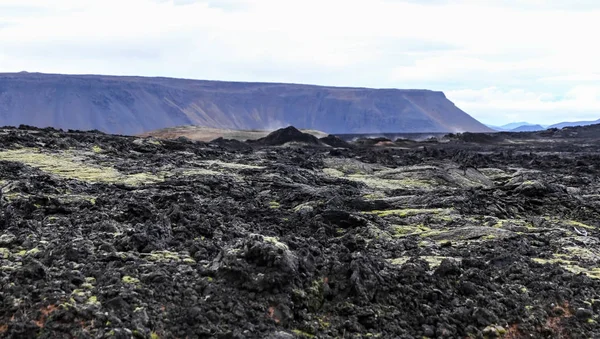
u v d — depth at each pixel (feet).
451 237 64.39
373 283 39.24
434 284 42.24
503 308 39.73
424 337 36.73
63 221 54.90
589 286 45.42
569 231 68.64
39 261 39.04
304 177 110.73
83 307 32.40
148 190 81.41
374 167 144.25
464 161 157.69
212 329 32.83
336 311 37.47
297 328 35.12
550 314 40.04
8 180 77.05
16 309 32.09
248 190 90.12
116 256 41.14
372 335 35.73
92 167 103.60
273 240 40.63
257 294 36.40
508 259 51.90
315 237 59.47
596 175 136.56
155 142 145.28
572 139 356.38
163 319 33.19
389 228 68.85
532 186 91.25
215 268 39.06
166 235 49.37
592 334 38.01
